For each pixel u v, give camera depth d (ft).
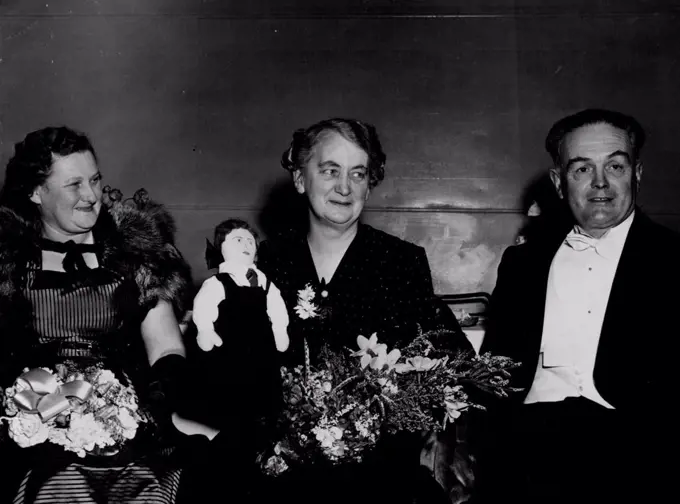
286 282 10.10
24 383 8.46
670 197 16.39
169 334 9.82
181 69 16.90
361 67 16.79
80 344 9.18
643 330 10.16
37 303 9.18
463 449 10.37
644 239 10.57
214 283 9.12
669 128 16.44
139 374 9.46
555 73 16.63
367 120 16.78
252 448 9.38
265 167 16.79
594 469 9.85
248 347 9.03
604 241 10.73
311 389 8.80
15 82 16.90
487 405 10.73
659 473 9.73
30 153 9.18
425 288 10.16
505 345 10.84
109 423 8.57
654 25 16.51
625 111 16.53
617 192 10.47
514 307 10.94
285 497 9.03
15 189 9.29
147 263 9.68
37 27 16.93
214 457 9.45
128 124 16.89
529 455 10.25
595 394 10.28
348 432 8.74
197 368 9.11
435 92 16.74
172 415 9.46
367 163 10.07
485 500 10.45
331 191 9.95
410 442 9.53
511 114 16.66
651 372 10.05
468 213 16.66
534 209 16.20
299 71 16.83
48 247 9.32
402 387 9.19
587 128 10.62
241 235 9.43
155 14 16.90
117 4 16.92
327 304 9.95
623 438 9.87
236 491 9.35
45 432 8.39
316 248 10.30
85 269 9.27
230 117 16.84
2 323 9.07
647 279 10.32
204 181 16.81
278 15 16.83
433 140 16.72
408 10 16.72
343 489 9.04
